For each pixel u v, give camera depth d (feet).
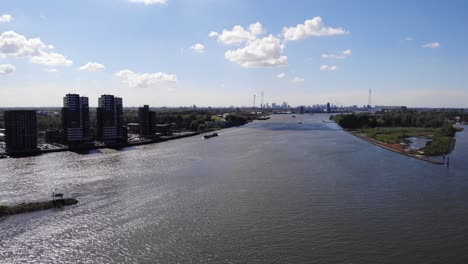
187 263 214.69
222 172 451.12
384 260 215.92
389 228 262.26
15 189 374.63
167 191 363.76
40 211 304.30
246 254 224.33
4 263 216.74
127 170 475.72
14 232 261.44
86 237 252.83
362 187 370.94
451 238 245.45
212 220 280.51
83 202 329.11
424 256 220.84
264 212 296.51
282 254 223.71
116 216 292.20
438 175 428.15
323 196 338.95
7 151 639.35
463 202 319.88
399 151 623.36
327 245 235.61
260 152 629.10
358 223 271.69
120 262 217.36
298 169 463.83
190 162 534.37
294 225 268.41
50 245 240.94
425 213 292.20
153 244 240.32
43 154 644.69
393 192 352.28
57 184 395.96
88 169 485.56
